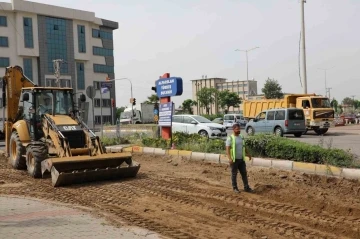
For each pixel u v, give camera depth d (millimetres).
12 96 15625
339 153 11977
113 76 88438
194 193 9953
